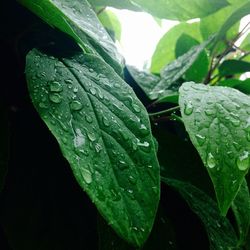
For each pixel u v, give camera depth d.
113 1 0.24
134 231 0.11
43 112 0.12
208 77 0.29
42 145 0.17
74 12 0.16
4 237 0.17
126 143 0.13
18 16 0.18
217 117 0.14
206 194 0.19
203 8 0.24
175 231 0.20
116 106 0.13
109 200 0.11
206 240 0.19
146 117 0.13
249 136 0.14
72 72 0.14
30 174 0.17
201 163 0.21
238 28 0.32
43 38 0.19
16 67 0.19
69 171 0.17
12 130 0.17
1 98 0.16
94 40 0.16
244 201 0.15
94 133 0.12
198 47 0.27
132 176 0.12
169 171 0.21
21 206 0.16
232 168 0.13
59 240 0.16
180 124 0.25
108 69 0.15
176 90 0.25
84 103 0.13
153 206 0.12
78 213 0.17
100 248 0.14
